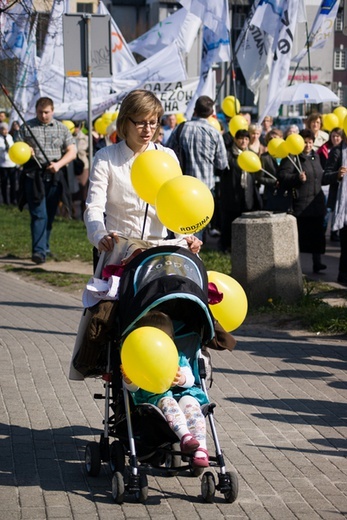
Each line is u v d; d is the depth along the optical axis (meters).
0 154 28.33
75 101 24.80
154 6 68.88
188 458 6.38
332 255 18.55
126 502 5.96
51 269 16.14
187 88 25.09
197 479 6.42
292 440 7.28
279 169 15.80
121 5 71.56
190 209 5.71
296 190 15.71
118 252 6.26
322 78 48.66
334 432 7.49
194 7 19.81
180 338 6.11
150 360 5.48
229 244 17.50
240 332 11.18
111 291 5.93
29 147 15.60
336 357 9.96
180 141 15.33
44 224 16.61
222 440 7.23
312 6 36.44
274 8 19.80
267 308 12.20
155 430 5.88
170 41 27.25
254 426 7.61
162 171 5.98
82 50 16.33
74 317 12.09
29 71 17.92
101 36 16.31
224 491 5.91
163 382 5.53
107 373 6.15
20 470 6.49
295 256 12.52
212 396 8.45
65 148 16.23
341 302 12.93
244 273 12.45
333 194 14.96
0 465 6.58
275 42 20.09
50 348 10.19
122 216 6.45
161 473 6.53
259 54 21.30
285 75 20.34
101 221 6.24
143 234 6.38
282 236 12.40
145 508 5.86
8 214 25.78
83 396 8.33
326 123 19.05
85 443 7.10
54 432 7.32
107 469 6.59
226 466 6.66
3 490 6.11
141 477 5.92
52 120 16.09
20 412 7.82
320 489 6.25
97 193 6.34
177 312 6.09
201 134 15.27
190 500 6.02
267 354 10.08
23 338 10.70
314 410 8.09
